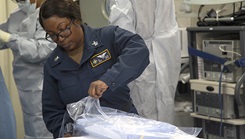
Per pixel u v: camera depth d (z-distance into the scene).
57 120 1.46
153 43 2.50
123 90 1.45
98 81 1.22
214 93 2.43
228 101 2.37
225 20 2.40
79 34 1.41
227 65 2.28
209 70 2.49
